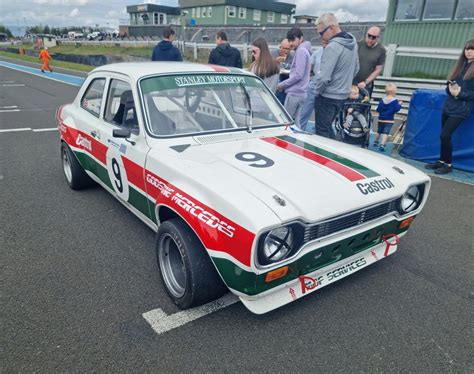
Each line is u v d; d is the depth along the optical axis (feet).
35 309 8.70
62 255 11.01
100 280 9.85
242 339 7.91
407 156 21.02
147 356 7.43
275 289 7.57
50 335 7.91
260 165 8.77
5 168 18.75
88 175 14.96
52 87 53.72
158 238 8.96
